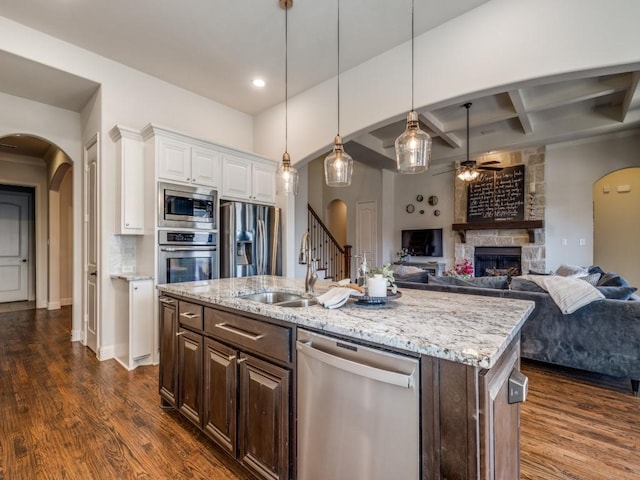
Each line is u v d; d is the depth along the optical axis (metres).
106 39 3.26
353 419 1.25
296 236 6.11
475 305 1.73
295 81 4.07
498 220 6.69
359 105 3.70
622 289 2.97
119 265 3.62
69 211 6.54
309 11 2.89
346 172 2.54
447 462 1.02
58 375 3.05
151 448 1.97
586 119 5.34
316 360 1.39
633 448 1.99
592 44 2.37
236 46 3.39
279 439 1.55
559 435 2.12
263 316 1.65
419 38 3.21
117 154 3.55
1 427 2.18
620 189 6.50
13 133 3.75
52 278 5.99
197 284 2.64
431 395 1.05
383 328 1.25
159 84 4.02
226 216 3.93
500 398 1.15
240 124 4.93
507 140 6.09
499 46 2.73
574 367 2.95
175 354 2.30
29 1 2.73
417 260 7.80
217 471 1.79
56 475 1.74
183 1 2.75
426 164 2.14
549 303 3.05
